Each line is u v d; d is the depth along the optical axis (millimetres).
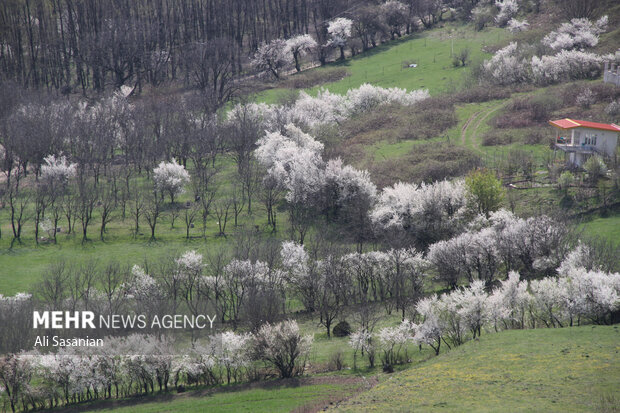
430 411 155250
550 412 145750
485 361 181750
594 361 170625
